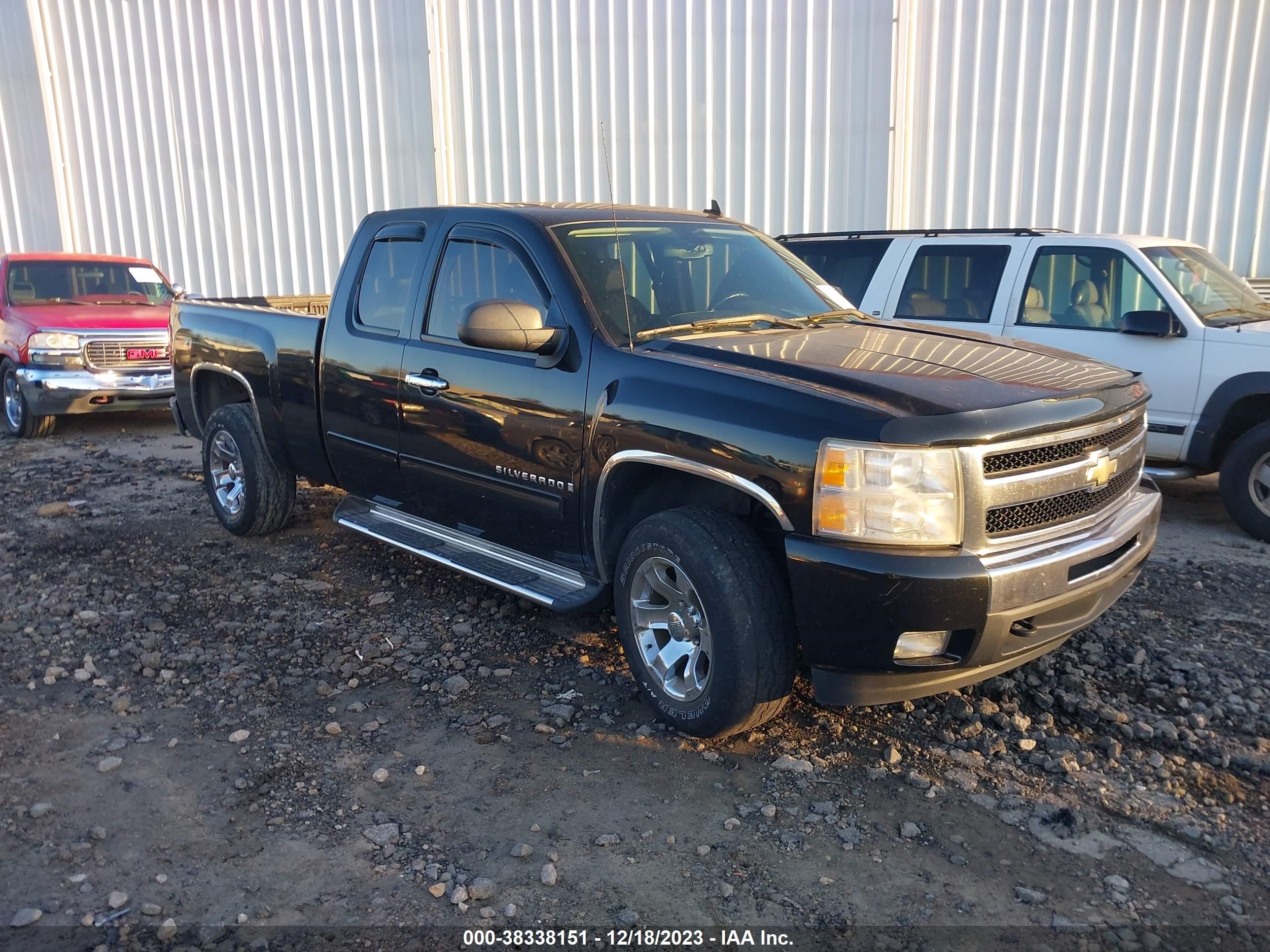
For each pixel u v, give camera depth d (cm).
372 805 330
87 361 958
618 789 338
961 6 1101
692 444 345
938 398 320
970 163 1134
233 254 1488
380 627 477
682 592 358
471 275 449
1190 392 625
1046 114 1102
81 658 446
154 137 1486
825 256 781
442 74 1305
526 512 421
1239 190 1060
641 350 380
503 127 1294
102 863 300
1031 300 689
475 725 383
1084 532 346
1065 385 350
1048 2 1077
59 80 1509
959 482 308
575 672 427
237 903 282
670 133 1223
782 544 367
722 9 1175
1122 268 660
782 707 356
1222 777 342
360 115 1366
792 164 1187
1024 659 349
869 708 391
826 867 296
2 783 345
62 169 1545
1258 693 396
